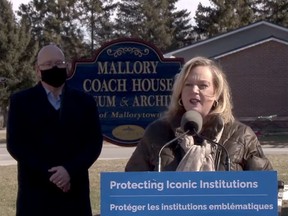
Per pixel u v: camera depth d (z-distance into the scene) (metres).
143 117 10.51
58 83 5.98
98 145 6.11
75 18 70.44
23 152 5.88
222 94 4.19
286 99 36.03
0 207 11.55
